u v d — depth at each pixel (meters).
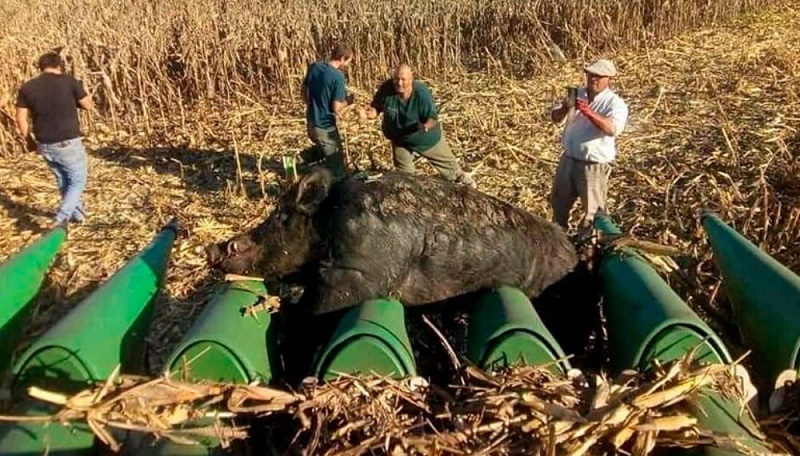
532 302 5.28
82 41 14.12
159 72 13.89
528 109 12.77
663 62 15.42
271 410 3.84
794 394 4.04
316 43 15.48
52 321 6.71
